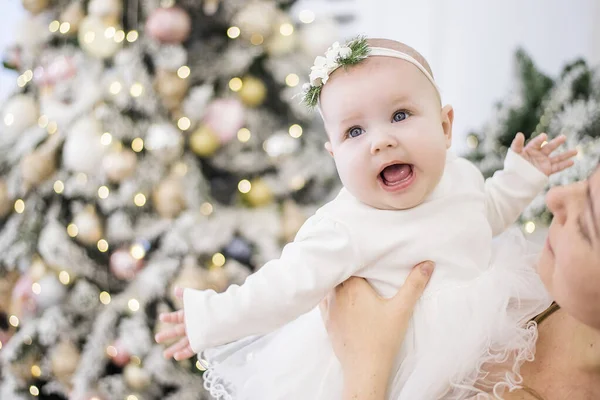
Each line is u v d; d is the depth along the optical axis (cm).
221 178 249
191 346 100
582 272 65
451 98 301
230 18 234
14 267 223
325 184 246
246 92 230
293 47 237
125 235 215
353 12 310
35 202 220
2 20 266
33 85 235
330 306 100
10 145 227
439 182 104
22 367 212
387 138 97
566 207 70
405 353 94
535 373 87
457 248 99
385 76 99
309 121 245
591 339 81
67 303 215
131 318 208
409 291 95
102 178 212
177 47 222
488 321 89
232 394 111
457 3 298
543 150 116
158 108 224
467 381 87
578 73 190
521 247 107
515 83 211
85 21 221
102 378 206
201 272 210
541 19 285
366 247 99
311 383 99
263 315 98
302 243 101
